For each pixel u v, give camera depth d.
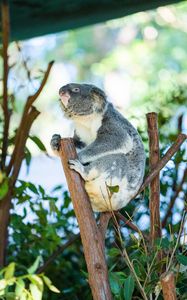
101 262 6.95
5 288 7.07
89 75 27.75
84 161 7.67
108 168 7.67
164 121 10.39
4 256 8.84
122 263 8.71
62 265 9.92
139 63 25.95
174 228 8.70
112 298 6.94
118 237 7.80
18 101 22.62
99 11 10.85
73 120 8.23
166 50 25.61
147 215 9.67
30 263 9.56
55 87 26.88
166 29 25.53
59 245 9.88
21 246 9.44
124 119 8.27
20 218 9.04
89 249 6.97
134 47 26.17
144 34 25.50
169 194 9.93
